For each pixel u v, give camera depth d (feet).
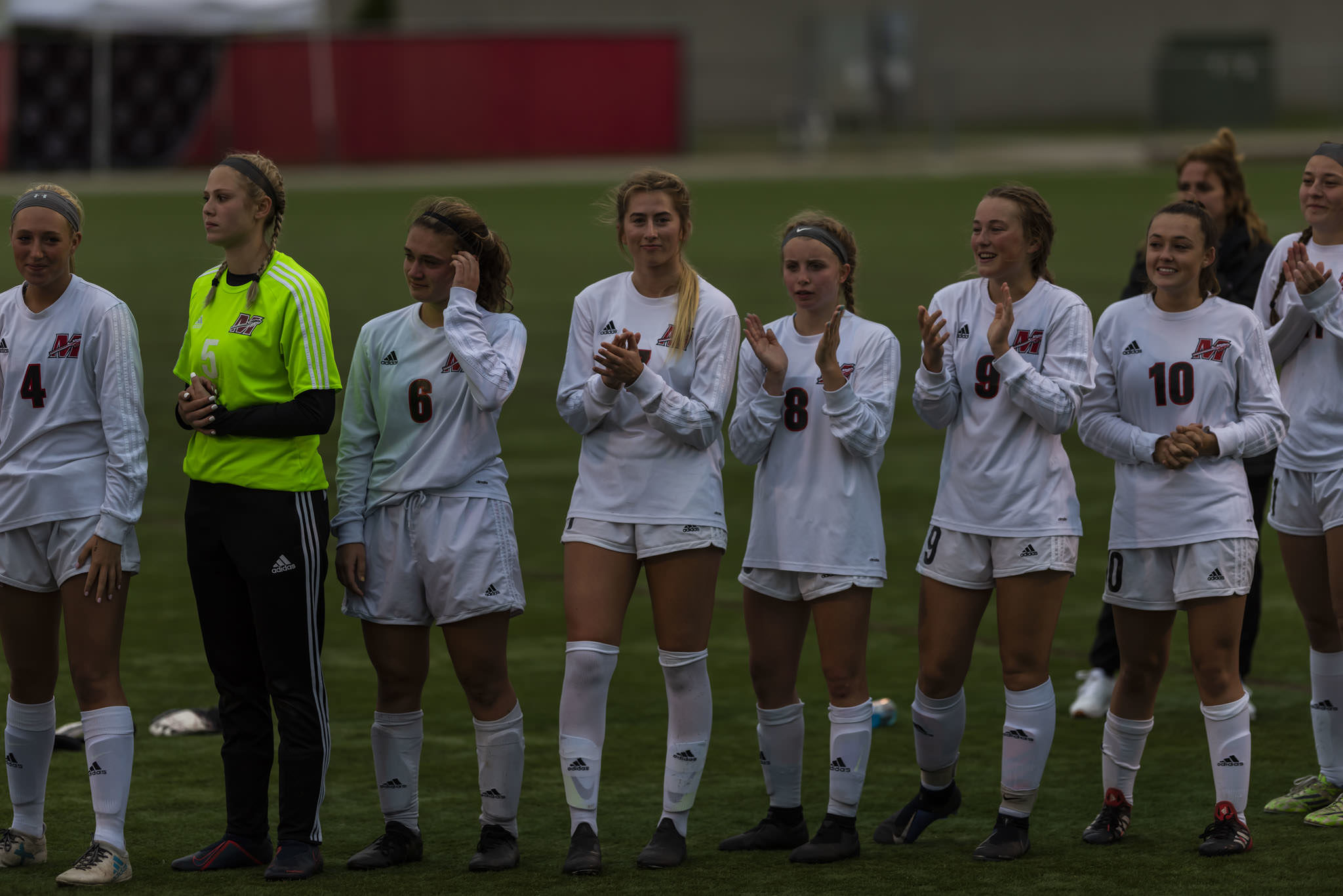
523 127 417.69
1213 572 57.62
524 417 148.15
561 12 536.01
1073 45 546.67
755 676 59.57
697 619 57.82
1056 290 59.62
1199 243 58.95
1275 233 254.06
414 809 58.39
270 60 397.39
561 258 249.96
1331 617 62.85
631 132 425.69
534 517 114.83
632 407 57.93
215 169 55.67
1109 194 333.42
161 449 134.51
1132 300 61.57
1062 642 89.20
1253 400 58.95
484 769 57.41
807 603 59.41
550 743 72.95
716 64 540.52
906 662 84.94
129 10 390.83
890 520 115.34
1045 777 67.87
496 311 60.29
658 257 58.08
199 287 57.00
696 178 381.60
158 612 93.76
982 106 548.72
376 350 58.65
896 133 507.30
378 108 406.62
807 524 58.03
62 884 54.13
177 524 112.88
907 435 144.87
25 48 381.40
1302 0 542.57
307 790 55.72
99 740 55.26
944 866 56.85
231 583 55.83
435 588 56.85
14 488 55.06
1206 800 64.59
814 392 58.59
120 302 56.39
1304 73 537.65
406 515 57.11
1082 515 116.37
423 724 70.85
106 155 390.42
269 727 57.26
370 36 402.72
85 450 55.93
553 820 63.26
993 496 58.08
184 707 76.95
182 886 54.60
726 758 71.00
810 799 65.98
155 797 64.85
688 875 55.98
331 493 117.29
